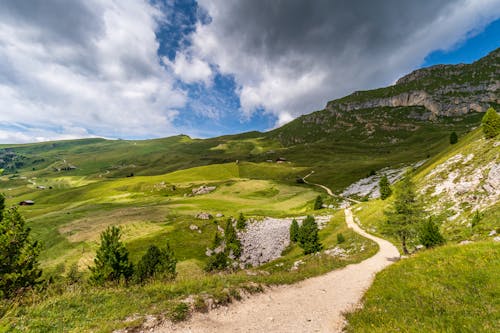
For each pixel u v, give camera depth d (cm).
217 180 18400
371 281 1894
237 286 1628
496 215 2819
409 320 1094
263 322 1257
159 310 1208
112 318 1142
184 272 5075
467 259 1488
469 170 4525
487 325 920
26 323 1064
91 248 6144
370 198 10450
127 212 9562
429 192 4919
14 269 1563
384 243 4200
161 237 6819
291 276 2092
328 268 2505
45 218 9194
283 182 16750
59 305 1235
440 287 1304
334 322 1268
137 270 3011
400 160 18450
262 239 7231
